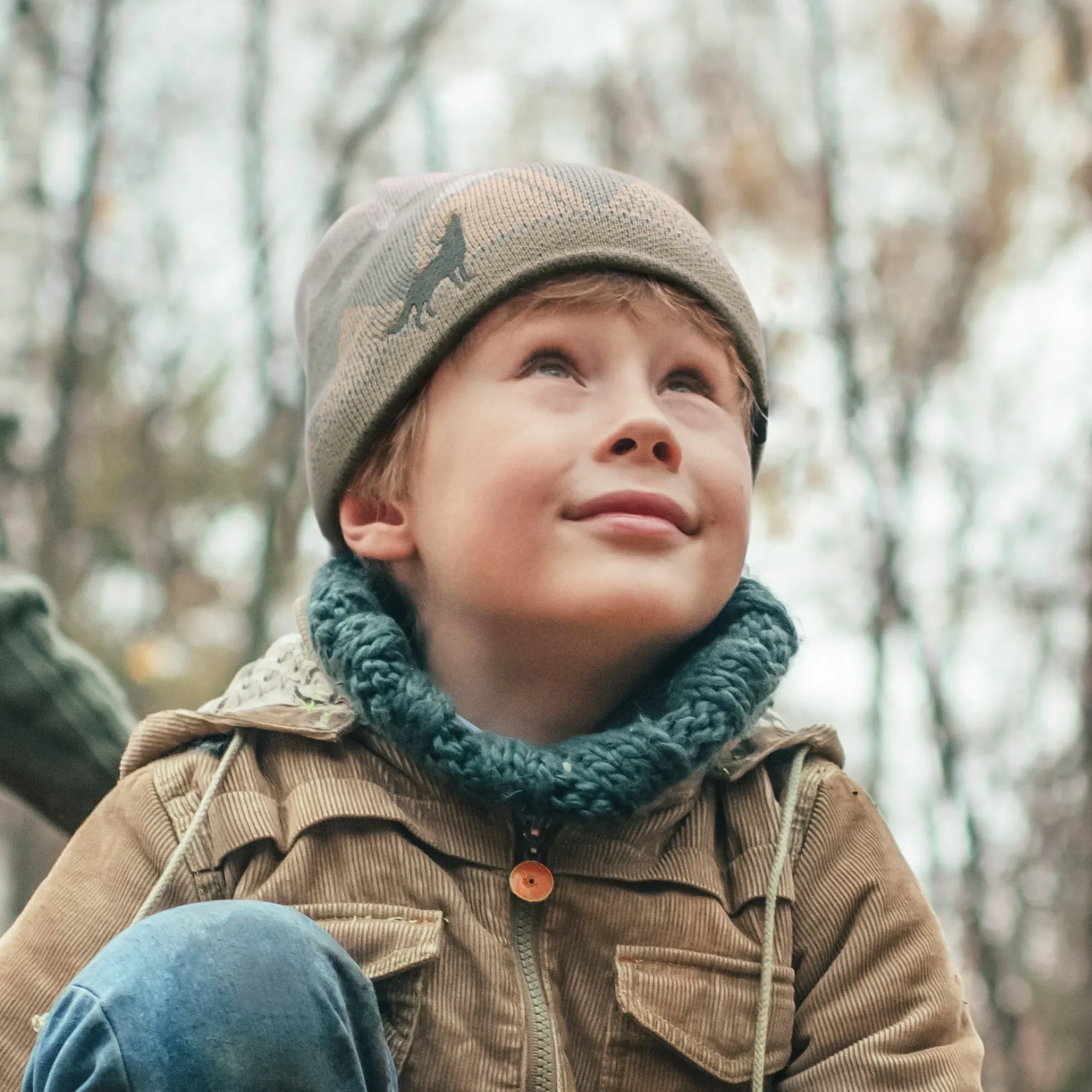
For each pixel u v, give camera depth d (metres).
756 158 7.19
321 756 1.31
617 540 1.25
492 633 1.30
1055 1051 7.17
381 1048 1.00
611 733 1.26
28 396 5.18
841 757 1.47
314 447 1.49
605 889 1.27
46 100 5.09
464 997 1.21
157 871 1.26
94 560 7.09
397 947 1.20
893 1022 1.29
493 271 1.33
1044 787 7.70
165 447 7.21
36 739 1.53
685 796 1.32
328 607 1.36
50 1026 0.92
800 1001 1.33
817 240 7.09
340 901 1.23
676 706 1.29
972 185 7.56
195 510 7.29
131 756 1.34
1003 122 7.53
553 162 1.45
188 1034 0.89
